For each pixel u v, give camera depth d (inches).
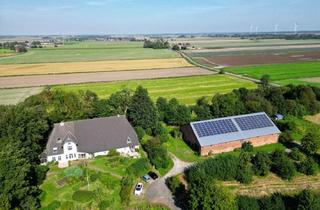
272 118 3796.8
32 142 2691.9
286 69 7608.3
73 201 2201.0
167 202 2190.0
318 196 1913.1
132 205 2158.0
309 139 2837.1
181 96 5083.7
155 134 3344.0
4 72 7642.7
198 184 2011.6
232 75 6865.2
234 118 3267.7
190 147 3132.4
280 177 2493.8
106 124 3056.1
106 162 2768.2
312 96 4158.5
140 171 2603.3
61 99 3587.6
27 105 3346.5
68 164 2768.2
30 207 1904.5
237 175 2440.9
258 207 1936.5
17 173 1913.1
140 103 3420.3
